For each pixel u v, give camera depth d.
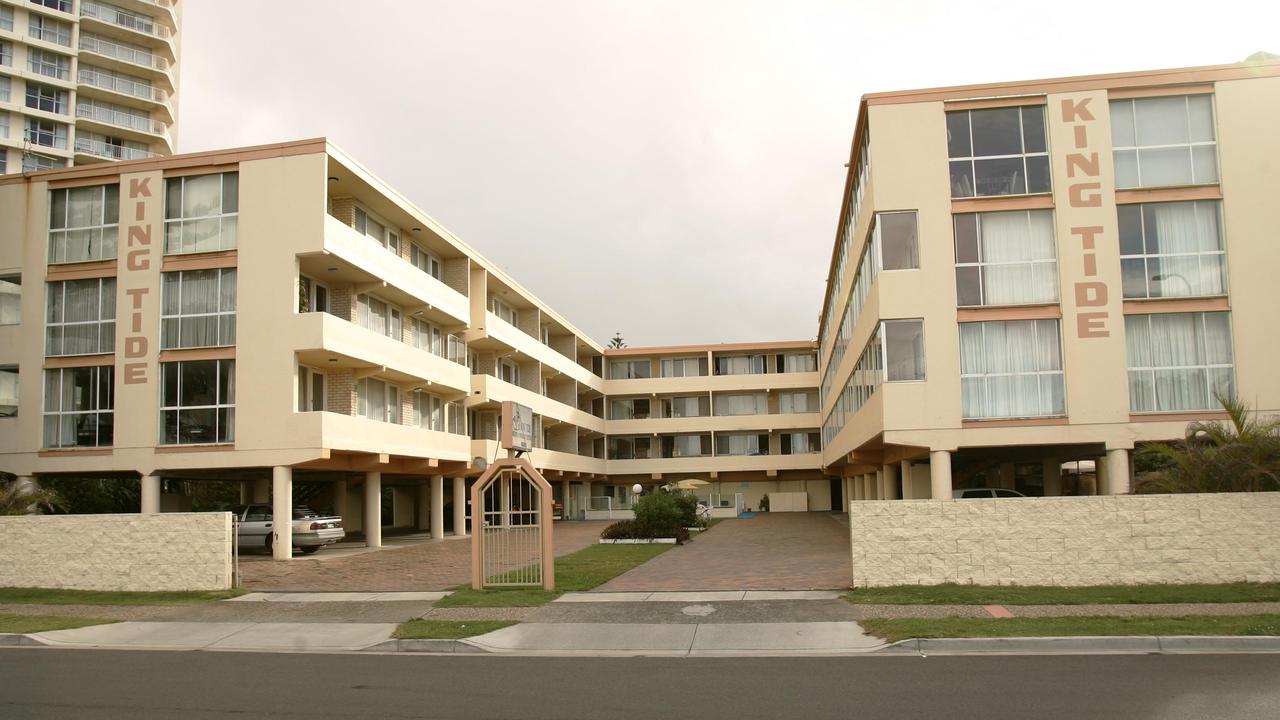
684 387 64.19
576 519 56.03
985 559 15.44
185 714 8.62
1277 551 14.91
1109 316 23.73
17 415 27.42
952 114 24.70
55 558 18.69
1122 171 24.16
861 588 15.62
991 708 8.22
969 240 24.33
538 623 13.81
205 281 26.67
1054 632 11.62
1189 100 24.23
